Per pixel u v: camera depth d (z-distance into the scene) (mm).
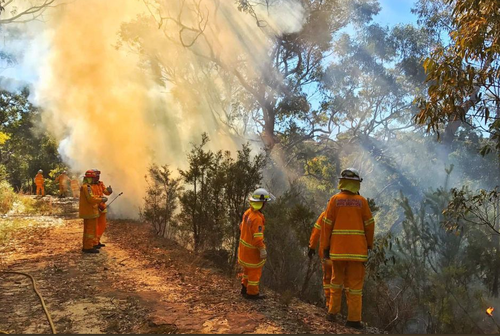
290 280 8273
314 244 5855
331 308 5570
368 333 5254
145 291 6617
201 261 9078
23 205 21625
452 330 7707
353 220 5371
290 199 10031
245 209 9820
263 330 4977
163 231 13461
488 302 8867
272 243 8391
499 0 6031
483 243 9977
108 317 5387
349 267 5445
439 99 6672
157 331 4918
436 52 6750
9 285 6809
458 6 6664
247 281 6363
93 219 9812
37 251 9898
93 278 7379
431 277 8719
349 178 5500
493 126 6703
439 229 9891
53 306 5801
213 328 5008
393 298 8430
